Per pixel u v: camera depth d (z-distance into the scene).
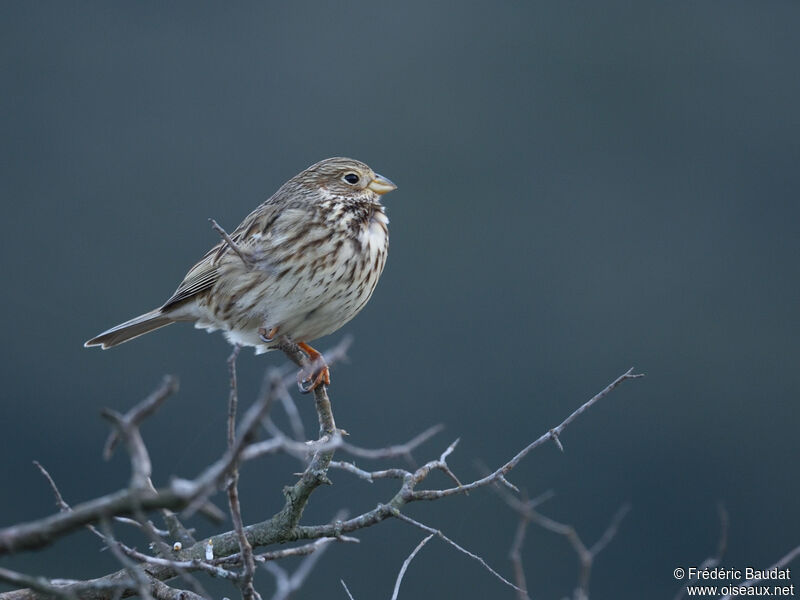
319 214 11.14
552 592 20.41
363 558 19.92
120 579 7.57
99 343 12.55
